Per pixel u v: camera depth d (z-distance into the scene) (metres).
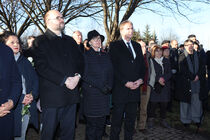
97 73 2.67
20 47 2.58
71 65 2.38
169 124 4.20
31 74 2.57
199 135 3.66
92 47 2.81
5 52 1.92
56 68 2.28
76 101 2.45
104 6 5.31
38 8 5.63
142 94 3.60
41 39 2.33
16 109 2.45
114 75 2.91
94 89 2.67
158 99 3.82
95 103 2.66
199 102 3.94
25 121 2.59
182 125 4.15
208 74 6.02
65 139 2.54
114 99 2.91
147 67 3.59
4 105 1.85
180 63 3.96
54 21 2.34
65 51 2.38
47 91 2.30
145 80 3.57
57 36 2.39
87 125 2.77
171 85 4.99
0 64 1.85
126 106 3.03
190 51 3.90
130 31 2.95
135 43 3.13
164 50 4.27
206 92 3.93
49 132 2.32
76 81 2.29
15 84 2.03
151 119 3.93
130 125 3.02
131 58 2.94
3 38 2.41
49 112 2.31
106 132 3.73
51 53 2.29
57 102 2.27
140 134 3.62
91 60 2.70
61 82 2.23
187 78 3.85
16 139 2.56
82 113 2.82
